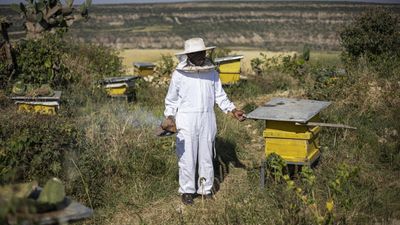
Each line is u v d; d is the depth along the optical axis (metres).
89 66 14.39
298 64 15.91
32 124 7.41
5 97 9.97
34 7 15.07
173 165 7.55
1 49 11.60
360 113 9.67
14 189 3.58
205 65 6.50
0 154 6.44
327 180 6.79
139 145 7.80
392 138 8.62
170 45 51.53
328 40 52.06
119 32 58.22
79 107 10.69
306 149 6.61
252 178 7.18
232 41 54.22
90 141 7.56
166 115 6.61
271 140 6.75
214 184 7.20
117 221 6.23
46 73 12.01
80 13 15.68
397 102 9.92
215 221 5.91
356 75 11.18
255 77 15.67
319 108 6.85
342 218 5.76
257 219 5.93
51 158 6.70
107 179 7.03
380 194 6.55
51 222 3.32
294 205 5.57
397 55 14.32
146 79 16.34
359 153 7.99
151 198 6.79
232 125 9.55
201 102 6.52
